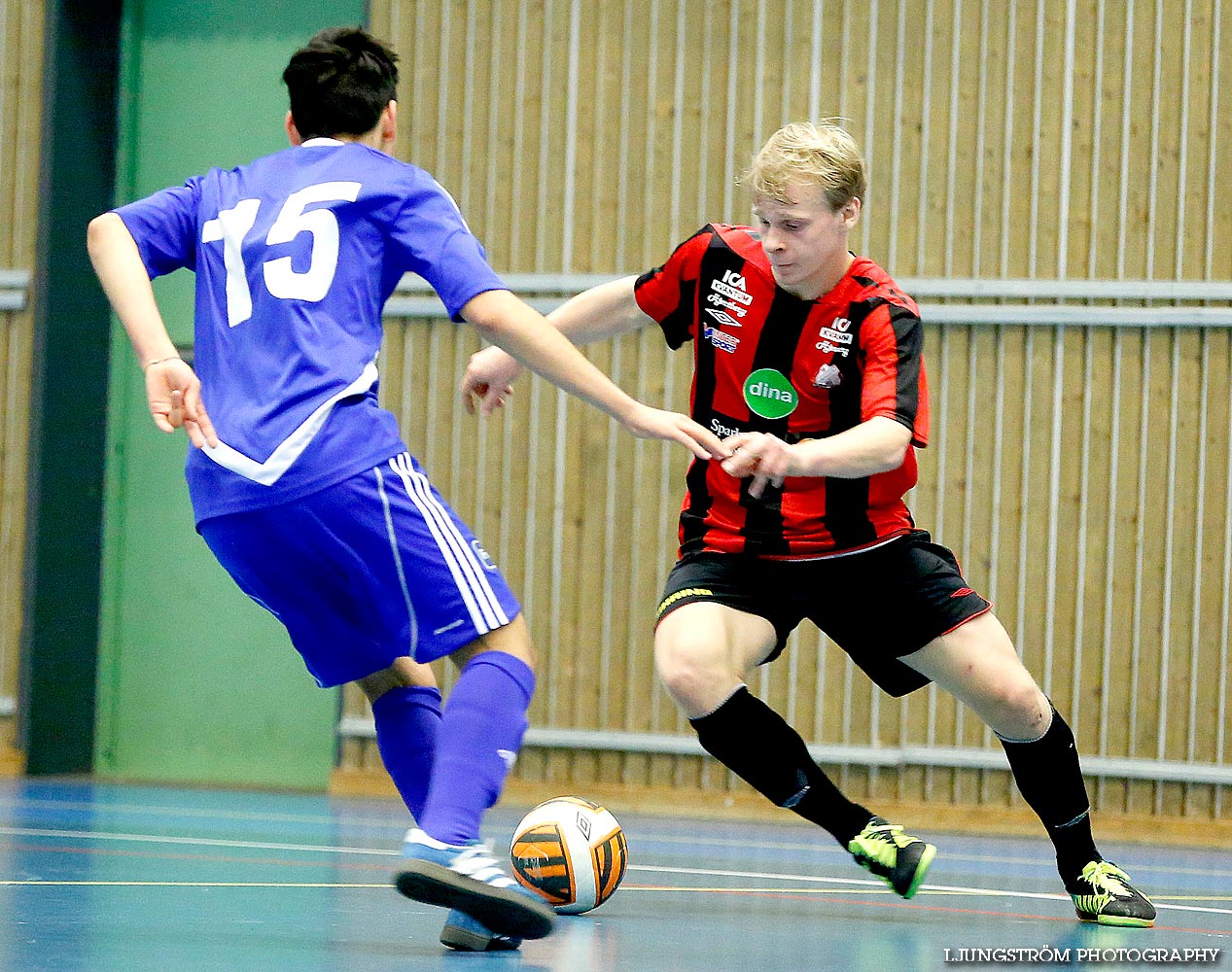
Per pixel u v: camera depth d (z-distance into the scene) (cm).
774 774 825
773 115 2014
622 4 2062
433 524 644
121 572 2238
